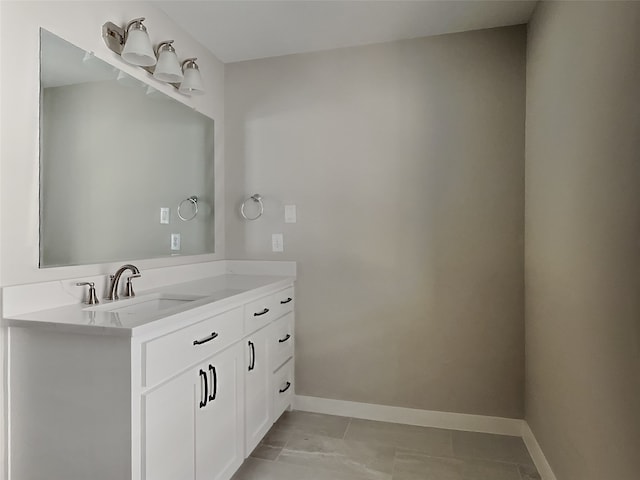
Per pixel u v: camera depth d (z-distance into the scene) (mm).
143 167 1979
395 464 1970
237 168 2701
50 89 1489
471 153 2309
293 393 2596
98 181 1714
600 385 1285
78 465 1250
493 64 2277
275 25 2244
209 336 1587
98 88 1708
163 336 1319
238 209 2699
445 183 2348
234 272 2695
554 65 1726
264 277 2479
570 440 1553
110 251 1769
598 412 1302
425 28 2285
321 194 2549
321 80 2549
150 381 1257
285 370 2443
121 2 1821
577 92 1457
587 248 1377
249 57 2639
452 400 2352
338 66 2520
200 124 2465
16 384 1309
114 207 1798
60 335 1259
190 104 2361
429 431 2316
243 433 1869
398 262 2424
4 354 1320
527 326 2180
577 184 1462
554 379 1735
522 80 2234
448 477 1866
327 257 2539
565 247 1590
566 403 1593
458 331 2336
